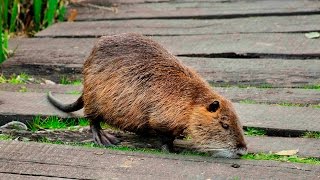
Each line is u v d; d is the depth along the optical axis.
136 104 9.20
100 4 18.14
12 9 16.34
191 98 9.11
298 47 13.89
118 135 10.16
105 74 9.43
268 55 13.59
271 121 10.40
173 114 9.05
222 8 17.19
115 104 9.33
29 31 16.89
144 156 9.05
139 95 9.18
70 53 14.16
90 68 9.63
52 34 15.60
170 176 8.44
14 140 9.63
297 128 10.09
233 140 9.02
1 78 13.02
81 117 10.71
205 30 15.48
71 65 13.41
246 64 13.17
